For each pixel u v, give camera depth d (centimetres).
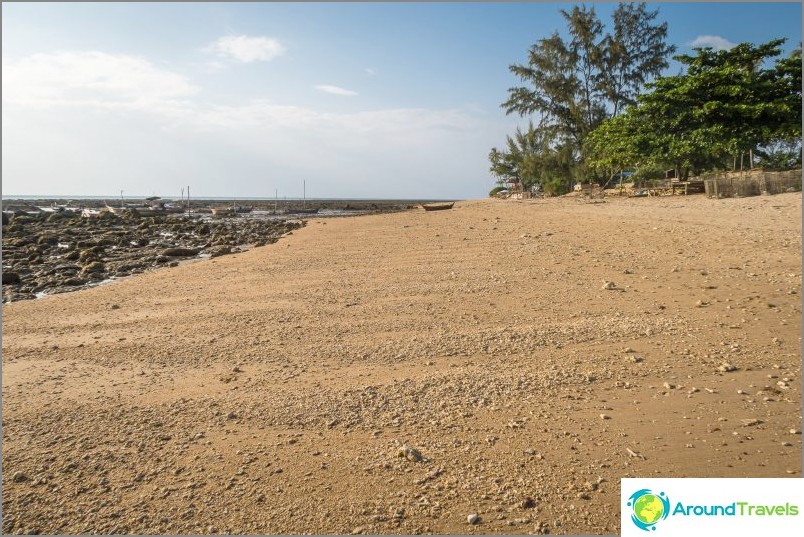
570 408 484
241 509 347
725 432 430
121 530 329
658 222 1514
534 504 346
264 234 2647
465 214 2372
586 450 411
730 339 633
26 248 2250
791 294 781
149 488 374
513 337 682
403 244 1552
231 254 1720
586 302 823
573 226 1605
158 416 492
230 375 595
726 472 374
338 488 369
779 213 1488
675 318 719
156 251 2128
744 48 2934
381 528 326
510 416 473
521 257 1200
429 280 1040
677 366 566
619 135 3103
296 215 5284
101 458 415
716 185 2128
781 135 2752
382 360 627
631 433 435
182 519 339
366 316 817
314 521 334
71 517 342
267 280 1147
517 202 3072
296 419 479
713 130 2634
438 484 371
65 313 937
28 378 602
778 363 560
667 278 924
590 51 4034
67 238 2672
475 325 744
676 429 439
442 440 434
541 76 4200
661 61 3944
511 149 5703
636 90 4016
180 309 926
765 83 2678
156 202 9175
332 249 1573
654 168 3300
